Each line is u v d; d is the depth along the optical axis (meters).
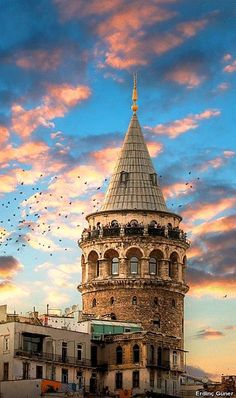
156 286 194.38
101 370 179.62
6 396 162.75
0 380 166.00
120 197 199.38
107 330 185.12
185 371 188.75
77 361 177.00
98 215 199.25
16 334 169.38
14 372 167.38
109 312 193.75
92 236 198.38
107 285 194.62
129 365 177.88
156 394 172.75
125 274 194.50
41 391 161.12
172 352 183.12
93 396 165.38
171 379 181.50
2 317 180.00
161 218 198.50
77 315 190.12
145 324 192.50
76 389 168.38
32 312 189.00
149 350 178.25
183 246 199.50
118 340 180.12
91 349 180.12
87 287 196.88
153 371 177.75
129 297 193.75
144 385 175.50
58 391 163.12
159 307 194.25
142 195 199.25
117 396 170.38
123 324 187.50
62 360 174.75
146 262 195.12
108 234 196.75
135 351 178.38
